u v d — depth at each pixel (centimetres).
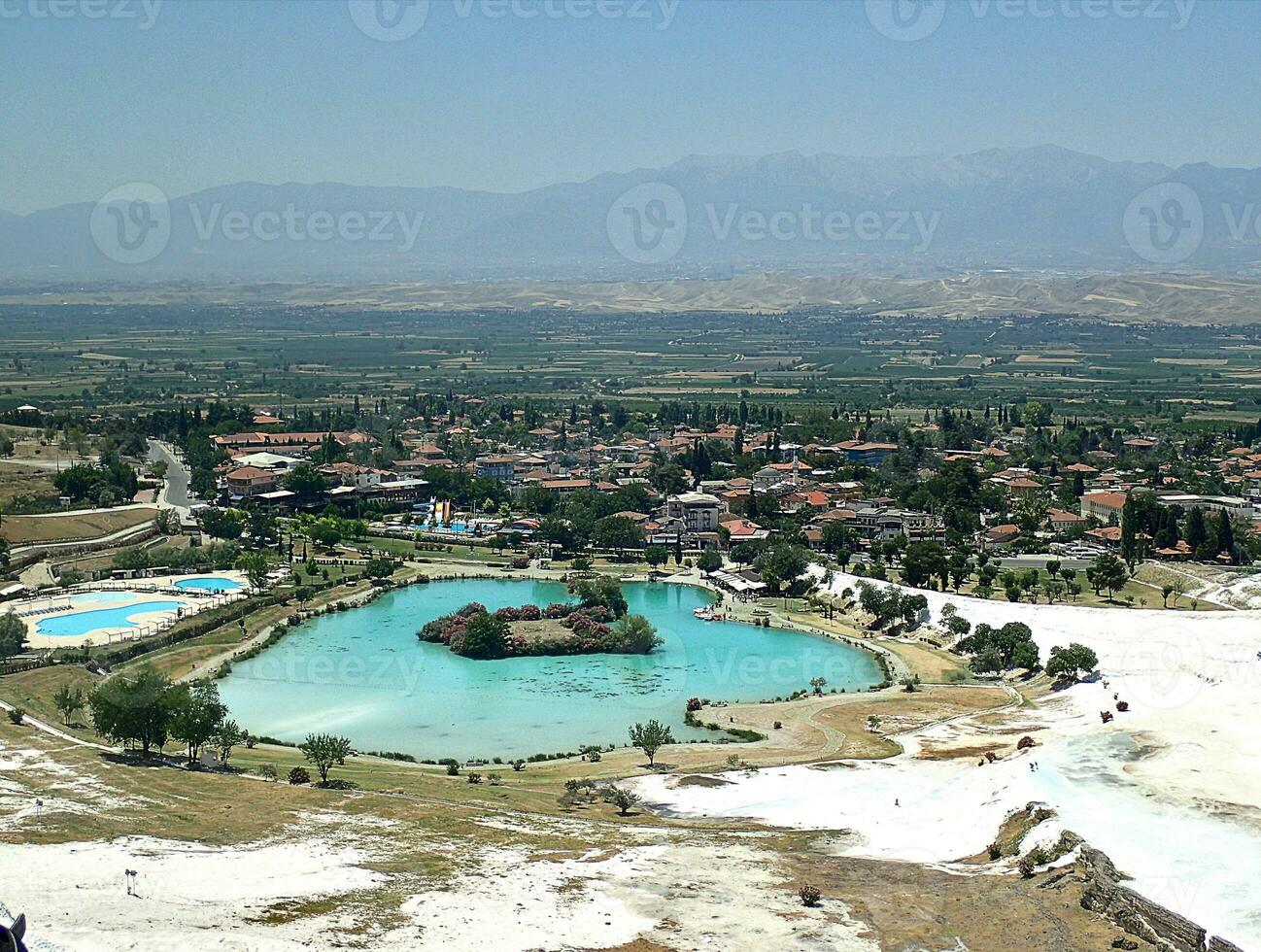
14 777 15975
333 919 11638
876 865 13762
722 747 18950
